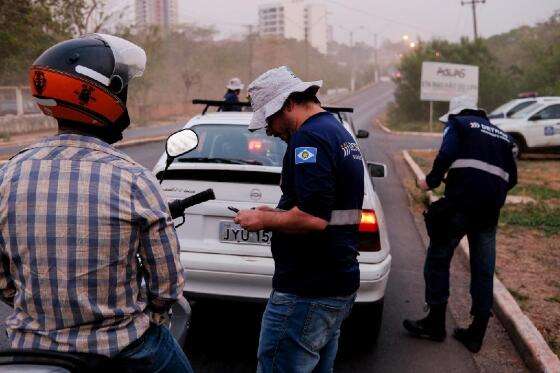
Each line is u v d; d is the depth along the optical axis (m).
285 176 2.22
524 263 5.86
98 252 1.54
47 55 1.60
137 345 1.66
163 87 66.81
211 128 4.27
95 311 1.55
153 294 1.67
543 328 4.16
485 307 3.88
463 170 3.76
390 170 13.48
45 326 1.56
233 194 3.54
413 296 4.97
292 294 2.23
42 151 1.60
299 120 2.23
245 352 3.73
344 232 2.20
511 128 15.88
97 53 1.61
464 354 3.87
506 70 39.28
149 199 1.60
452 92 30.58
